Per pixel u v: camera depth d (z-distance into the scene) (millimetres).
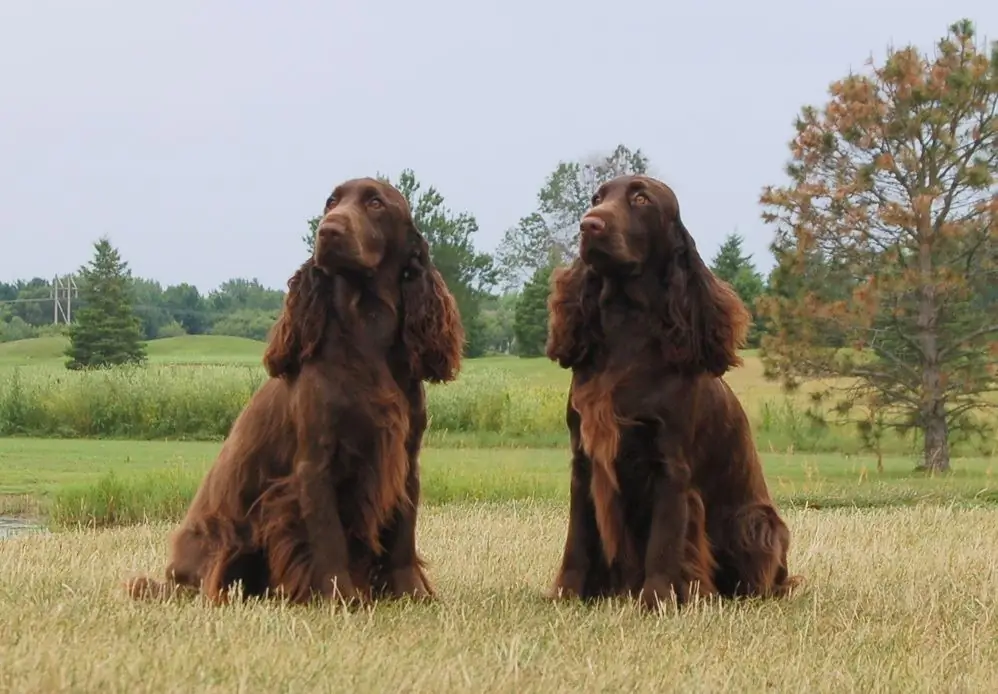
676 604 5586
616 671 4168
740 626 5246
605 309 5910
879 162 18594
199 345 83312
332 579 5492
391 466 5625
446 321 5906
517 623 5234
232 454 5977
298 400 5621
